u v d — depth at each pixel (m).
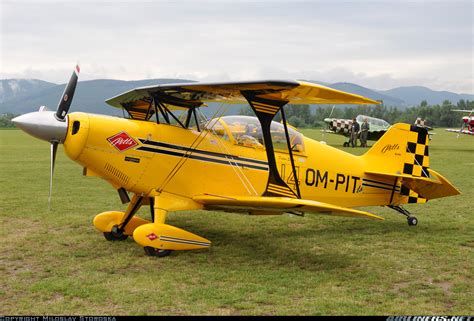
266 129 6.78
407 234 7.83
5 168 17.25
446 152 26.33
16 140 37.09
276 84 5.60
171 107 7.14
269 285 5.29
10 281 5.35
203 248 6.69
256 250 6.81
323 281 5.45
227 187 7.20
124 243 7.09
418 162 8.71
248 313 4.50
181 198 6.94
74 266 5.93
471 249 6.90
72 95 6.46
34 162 19.50
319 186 7.93
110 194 11.74
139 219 7.40
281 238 7.56
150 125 6.81
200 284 5.32
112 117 6.71
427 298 4.94
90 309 4.56
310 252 6.72
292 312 4.53
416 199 8.73
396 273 5.76
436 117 119.81
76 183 13.56
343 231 8.08
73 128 6.42
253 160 7.33
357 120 31.16
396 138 8.58
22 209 9.62
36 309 4.55
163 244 6.35
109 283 5.28
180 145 6.88
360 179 8.31
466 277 5.64
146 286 5.20
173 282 5.35
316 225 8.53
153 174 6.76
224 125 7.27
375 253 6.68
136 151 6.64
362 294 5.04
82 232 7.73
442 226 8.45
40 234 7.55
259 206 6.50
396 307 4.68
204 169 7.02
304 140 7.81
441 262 6.23
